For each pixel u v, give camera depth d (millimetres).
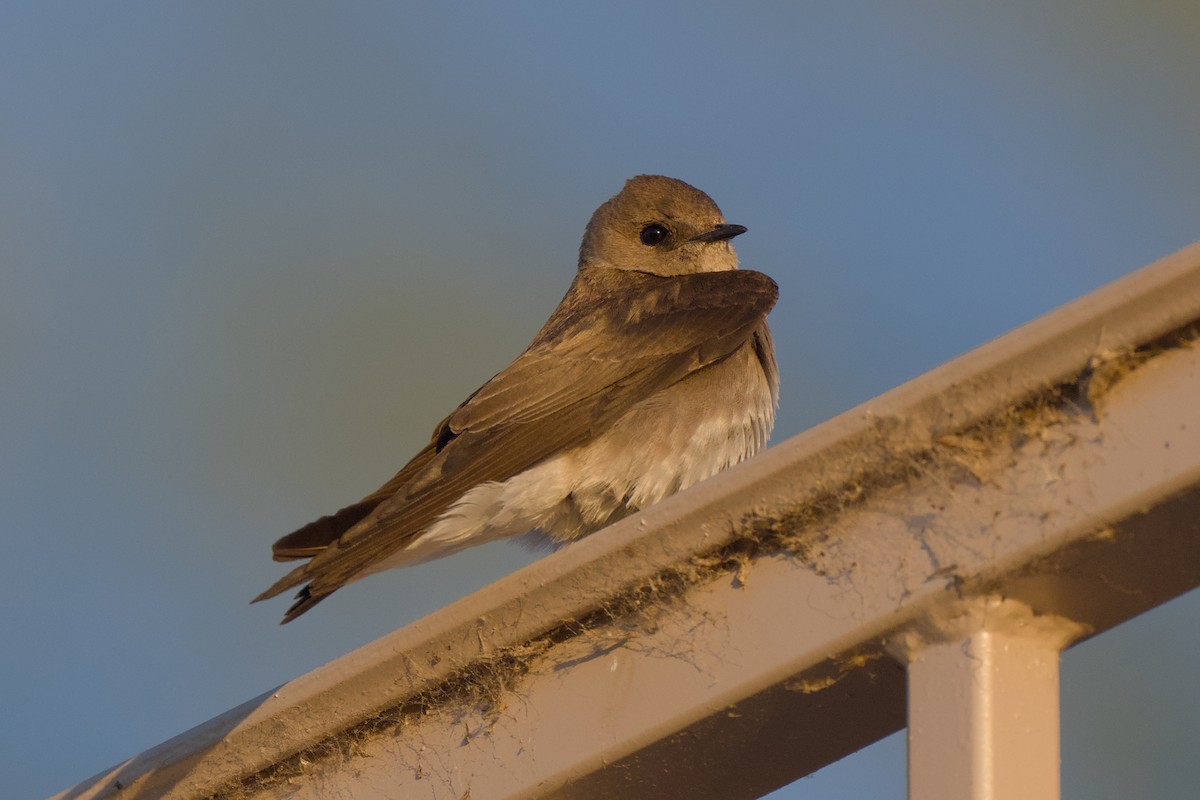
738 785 7645
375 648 8258
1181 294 6113
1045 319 6430
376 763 8406
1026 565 6250
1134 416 6172
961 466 6566
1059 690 6480
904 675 6750
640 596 7512
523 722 7836
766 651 6945
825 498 6926
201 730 8984
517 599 7793
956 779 6199
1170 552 6168
